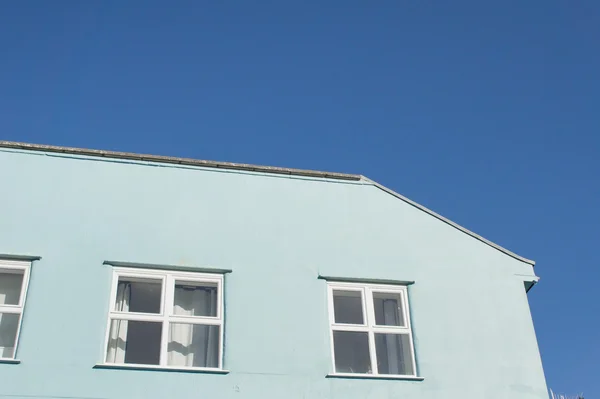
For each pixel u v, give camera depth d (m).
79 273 12.05
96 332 11.55
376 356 12.56
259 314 12.32
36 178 12.88
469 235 14.05
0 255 11.95
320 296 12.76
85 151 13.31
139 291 12.34
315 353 12.13
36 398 10.82
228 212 13.27
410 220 13.98
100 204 12.83
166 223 12.89
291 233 13.31
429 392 12.20
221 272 12.63
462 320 13.08
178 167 13.56
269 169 13.91
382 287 13.19
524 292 13.66
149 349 11.85
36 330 11.39
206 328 12.27
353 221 13.73
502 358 12.80
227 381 11.55
